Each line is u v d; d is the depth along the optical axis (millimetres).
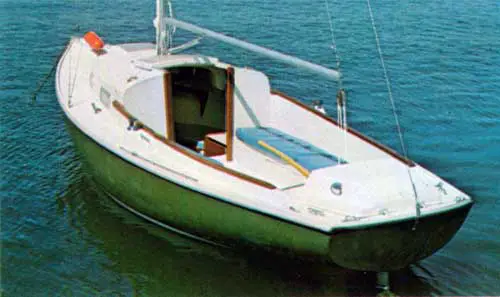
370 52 20766
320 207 8938
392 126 15688
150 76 11219
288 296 9445
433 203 8812
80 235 10727
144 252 10320
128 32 21609
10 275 9766
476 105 17062
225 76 11891
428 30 23312
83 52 13703
